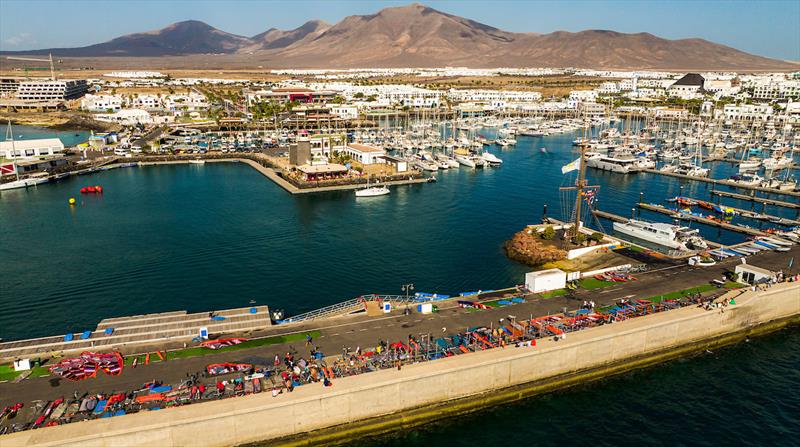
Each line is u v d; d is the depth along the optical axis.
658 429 57.28
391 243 112.44
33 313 78.88
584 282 83.62
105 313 79.12
